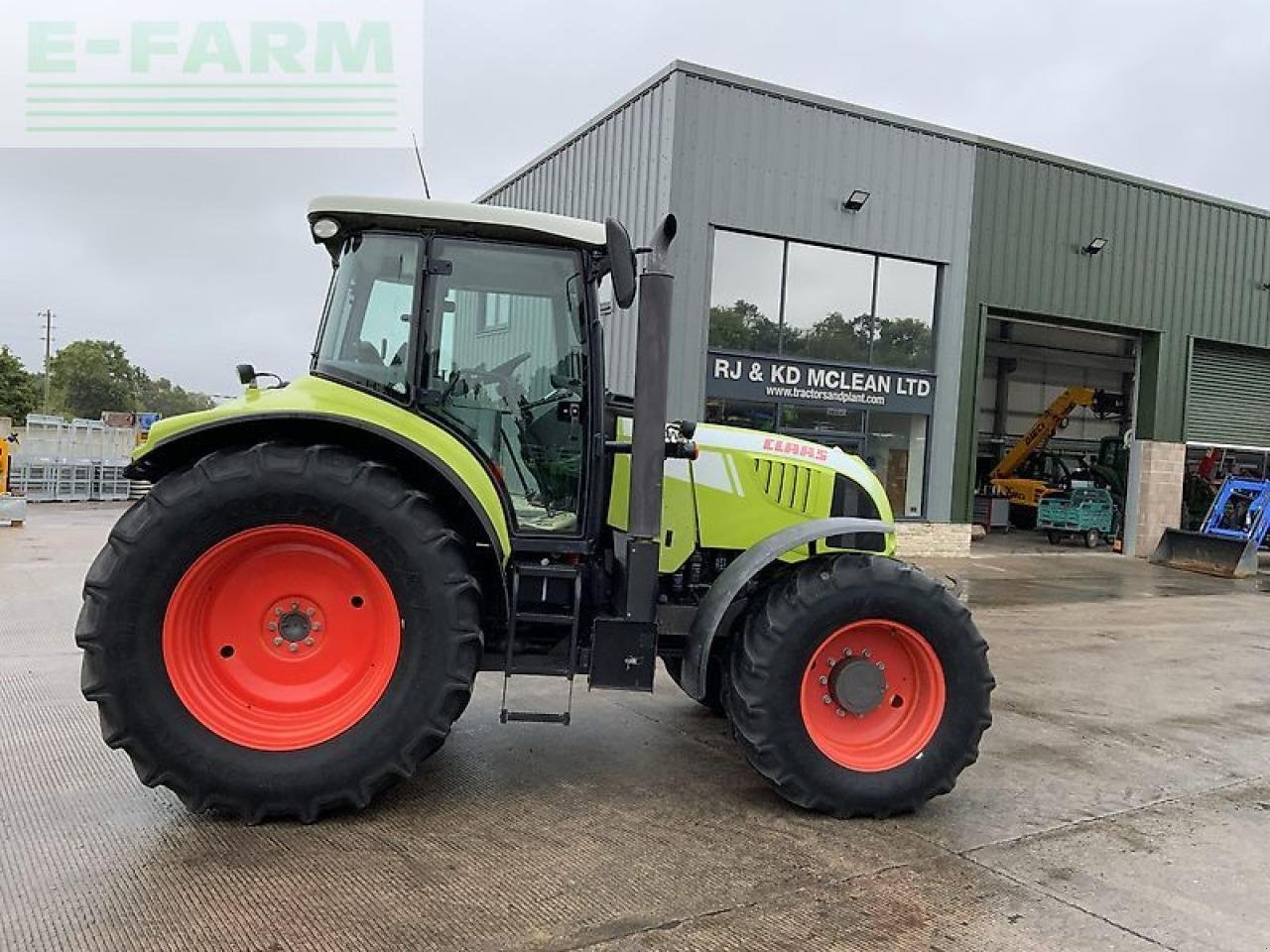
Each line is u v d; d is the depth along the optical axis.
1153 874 3.33
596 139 13.32
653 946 2.68
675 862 3.26
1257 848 3.61
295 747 3.40
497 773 4.11
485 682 5.73
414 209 3.74
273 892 2.90
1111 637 8.30
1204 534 14.52
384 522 3.42
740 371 12.44
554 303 3.96
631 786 4.00
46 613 7.50
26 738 4.32
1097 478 19.19
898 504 13.99
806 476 4.50
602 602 4.08
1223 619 9.59
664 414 3.71
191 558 3.33
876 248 13.22
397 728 3.43
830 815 3.74
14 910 2.72
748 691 3.68
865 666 3.79
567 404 3.94
